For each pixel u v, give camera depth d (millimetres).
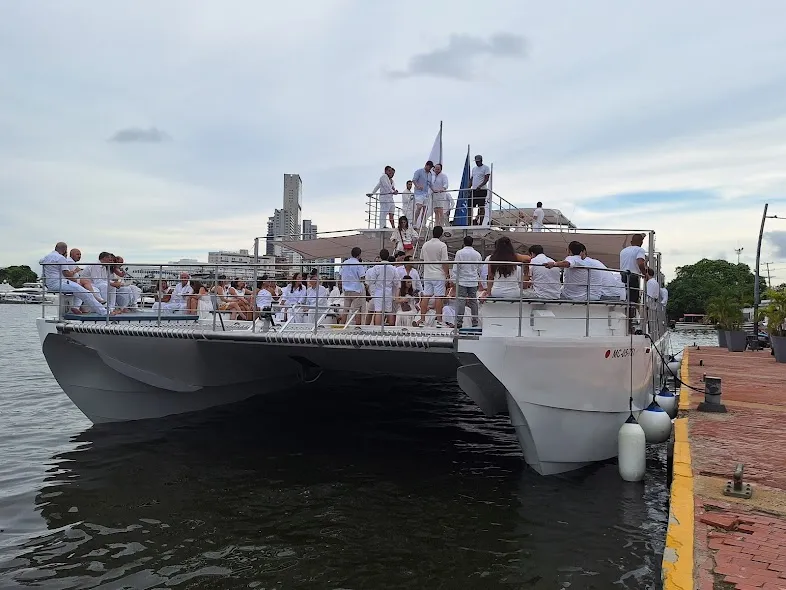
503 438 10461
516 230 12680
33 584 5098
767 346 27094
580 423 8148
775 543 4242
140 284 10898
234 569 5398
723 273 87250
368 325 10258
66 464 8492
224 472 8234
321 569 5406
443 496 7312
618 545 5906
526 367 7457
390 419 11922
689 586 3580
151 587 5070
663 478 8102
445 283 9484
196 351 10820
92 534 6137
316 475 8156
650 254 11023
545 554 5707
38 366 21453
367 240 15398
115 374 10562
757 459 6441
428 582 5168
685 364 16969
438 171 13430
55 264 9523
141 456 8930
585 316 8492
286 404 12992
